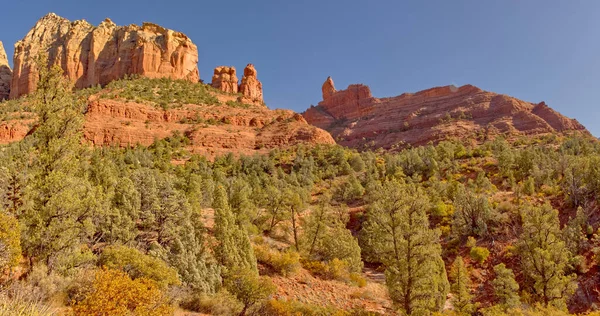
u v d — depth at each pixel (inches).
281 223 1646.2
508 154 2498.8
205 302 659.4
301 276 1071.6
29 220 552.1
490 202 1771.7
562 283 987.9
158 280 555.8
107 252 606.5
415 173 2536.9
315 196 2455.7
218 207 943.0
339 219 1849.2
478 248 1421.0
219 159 3373.5
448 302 1144.8
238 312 690.2
